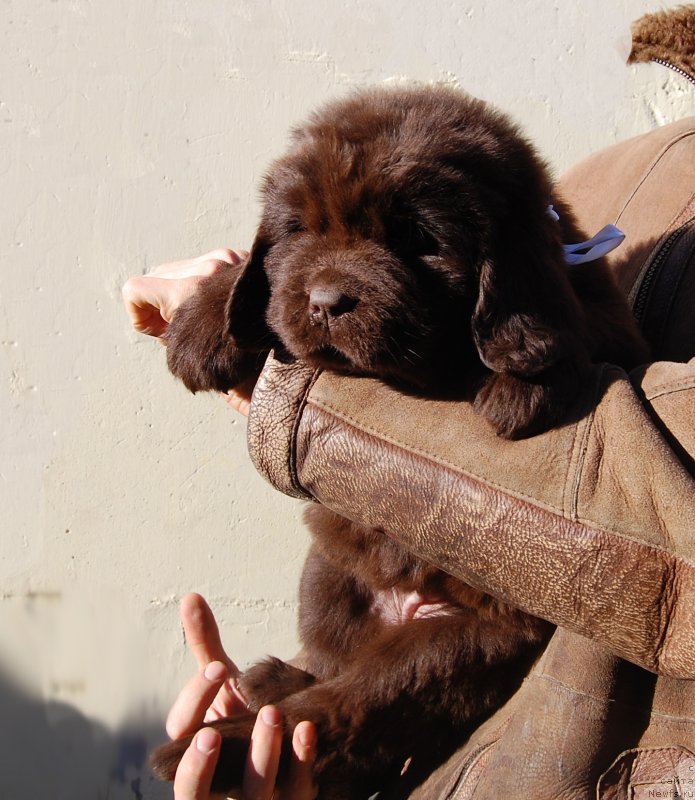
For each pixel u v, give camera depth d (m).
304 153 1.24
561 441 1.14
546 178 1.25
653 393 1.15
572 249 1.28
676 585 1.11
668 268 1.31
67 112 1.72
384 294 1.19
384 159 1.21
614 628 1.12
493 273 1.18
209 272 1.31
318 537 1.32
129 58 1.72
